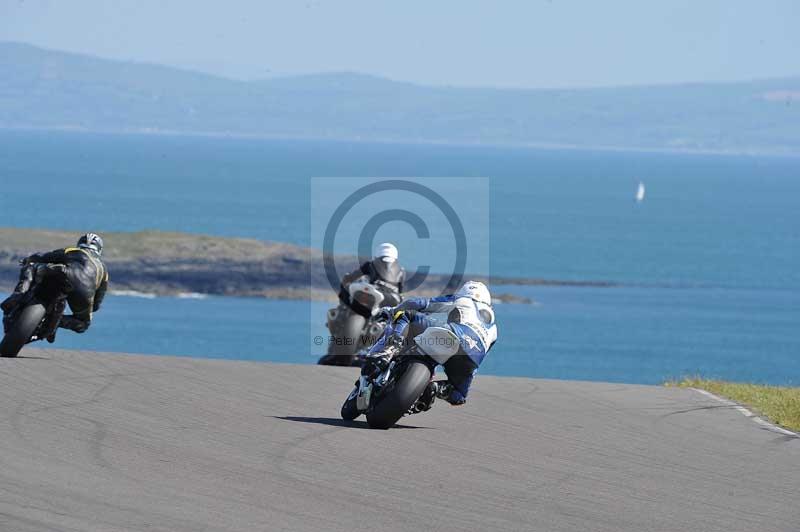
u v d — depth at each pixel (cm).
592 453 3497
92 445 3031
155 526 2275
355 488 2769
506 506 2697
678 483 3112
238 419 3650
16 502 2359
